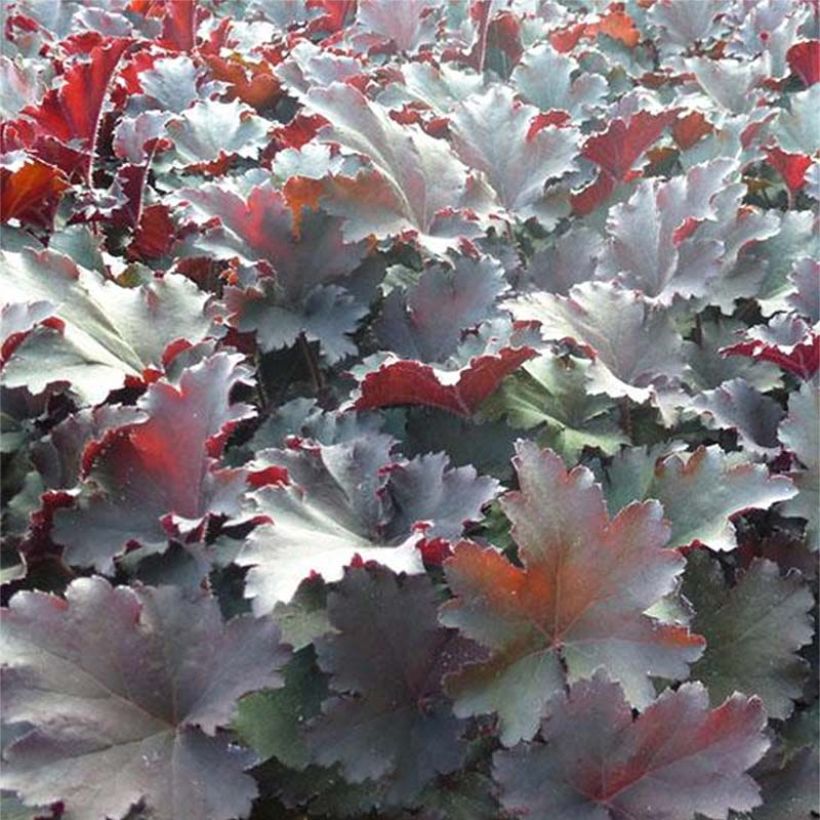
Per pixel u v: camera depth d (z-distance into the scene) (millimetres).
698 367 568
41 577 434
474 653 396
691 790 355
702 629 449
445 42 969
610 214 621
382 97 775
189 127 718
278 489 415
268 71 831
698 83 875
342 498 439
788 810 403
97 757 336
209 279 616
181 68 805
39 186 604
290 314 548
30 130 671
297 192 565
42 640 346
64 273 502
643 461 475
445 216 585
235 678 356
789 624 440
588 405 520
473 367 470
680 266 570
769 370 554
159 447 426
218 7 1213
